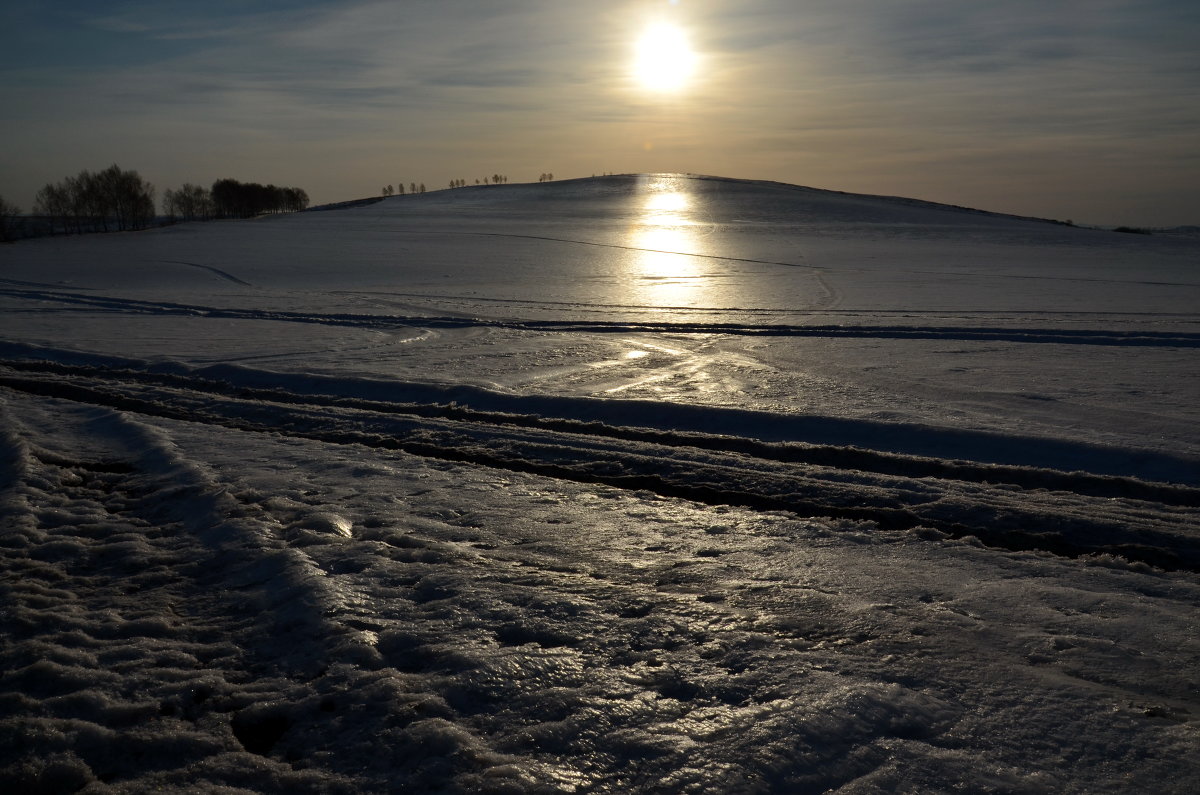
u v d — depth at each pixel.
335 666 3.55
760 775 2.80
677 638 3.79
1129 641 3.77
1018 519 5.64
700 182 123.44
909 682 3.40
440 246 47.84
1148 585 4.48
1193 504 6.30
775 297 24.77
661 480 6.62
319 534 5.11
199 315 19.89
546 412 9.61
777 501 6.12
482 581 4.41
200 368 12.06
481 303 22.97
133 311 20.67
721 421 9.04
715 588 4.38
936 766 2.85
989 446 7.91
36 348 13.78
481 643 3.73
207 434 8.00
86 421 8.42
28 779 2.83
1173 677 3.46
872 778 2.79
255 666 3.61
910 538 5.20
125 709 3.24
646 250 45.31
